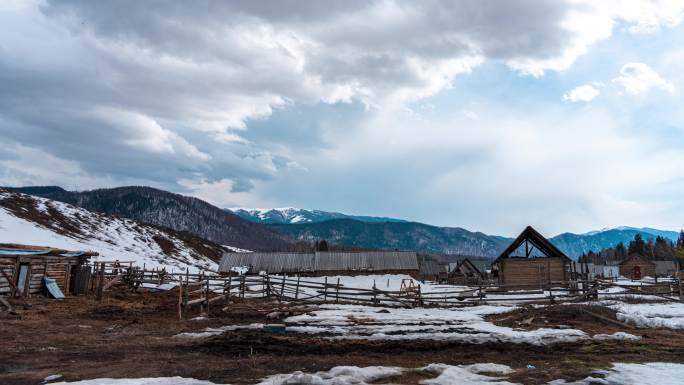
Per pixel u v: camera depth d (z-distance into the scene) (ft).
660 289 117.29
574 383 28.58
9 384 29.09
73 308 75.97
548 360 37.14
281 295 101.04
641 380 29.14
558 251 126.41
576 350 41.52
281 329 52.95
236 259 199.72
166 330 56.13
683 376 30.25
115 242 281.54
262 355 39.52
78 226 282.56
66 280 99.35
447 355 39.83
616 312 64.85
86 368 33.88
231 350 41.55
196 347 43.42
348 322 62.18
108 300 91.09
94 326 58.90
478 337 47.32
